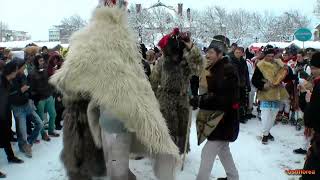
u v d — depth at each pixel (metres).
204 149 5.12
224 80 4.91
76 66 4.37
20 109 7.17
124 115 4.27
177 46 6.03
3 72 6.55
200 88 6.20
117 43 4.45
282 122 10.38
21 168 6.61
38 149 7.73
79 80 4.36
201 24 46.22
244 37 61.19
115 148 4.42
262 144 8.23
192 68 6.03
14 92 7.07
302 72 8.67
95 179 5.10
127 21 4.67
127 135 4.46
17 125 7.21
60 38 60.38
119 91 4.27
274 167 6.71
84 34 4.53
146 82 4.59
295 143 8.31
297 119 9.56
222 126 5.00
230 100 4.95
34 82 8.02
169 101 6.15
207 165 5.09
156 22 35.38
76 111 4.81
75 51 4.45
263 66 8.08
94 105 4.50
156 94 6.29
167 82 6.15
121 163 4.44
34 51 9.55
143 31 34.12
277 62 8.16
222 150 5.26
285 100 8.54
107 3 4.79
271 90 8.06
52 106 8.59
